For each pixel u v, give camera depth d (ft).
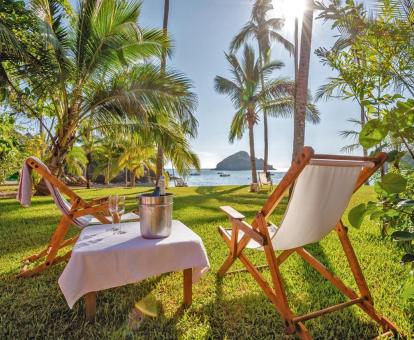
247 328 5.92
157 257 6.22
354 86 6.70
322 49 7.17
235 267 9.17
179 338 5.59
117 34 18.86
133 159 61.52
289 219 5.72
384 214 5.92
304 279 8.25
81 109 20.47
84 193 37.96
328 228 6.40
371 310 5.93
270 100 40.55
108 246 6.12
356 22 7.02
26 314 6.39
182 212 19.27
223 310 6.63
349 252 6.38
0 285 7.84
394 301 6.83
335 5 7.27
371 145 5.50
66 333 5.80
